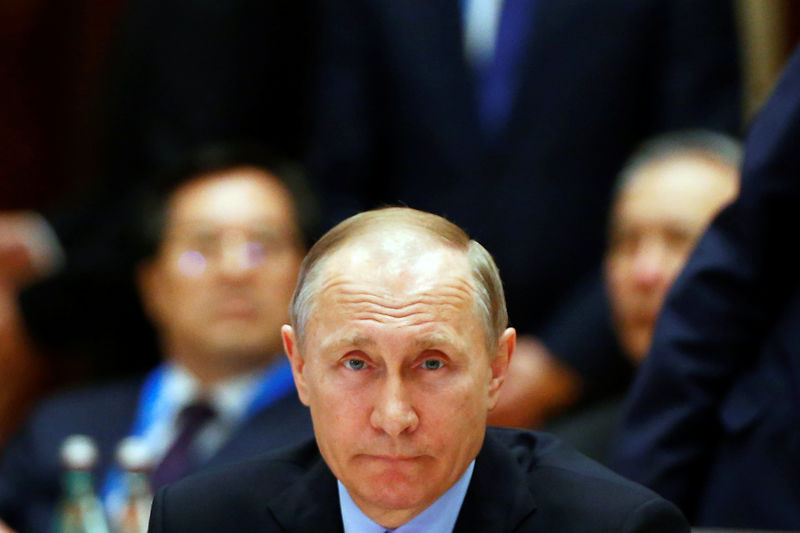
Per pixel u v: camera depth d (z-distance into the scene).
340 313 4.37
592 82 10.42
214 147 10.85
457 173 10.43
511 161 10.39
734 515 6.34
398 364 4.34
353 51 10.74
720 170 9.14
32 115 14.41
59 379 12.17
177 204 9.81
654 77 10.52
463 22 10.54
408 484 4.43
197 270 9.58
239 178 9.84
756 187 6.36
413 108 10.55
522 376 9.89
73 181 13.87
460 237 4.56
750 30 11.26
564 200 10.36
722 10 10.53
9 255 12.02
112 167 11.88
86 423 9.72
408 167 10.60
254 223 9.62
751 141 6.50
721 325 6.56
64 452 8.56
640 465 6.64
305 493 4.96
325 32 10.91
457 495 4.81
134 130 11.66
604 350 10.02
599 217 10.40
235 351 9.49
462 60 10.50
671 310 6.72
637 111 10.53
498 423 9.83
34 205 14.28
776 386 6.36
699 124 10.38
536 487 4.85
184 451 9.35
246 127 11.29
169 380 9.81
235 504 4.97
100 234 11.81
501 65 10.48
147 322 11.96
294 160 11.53
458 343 4.36
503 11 10.52
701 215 8.94
